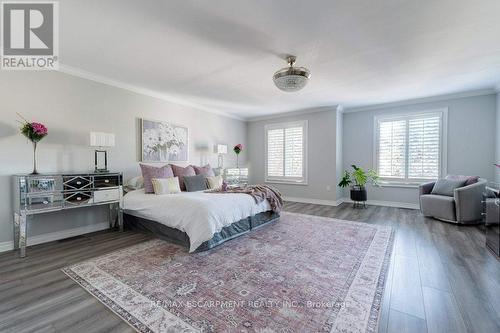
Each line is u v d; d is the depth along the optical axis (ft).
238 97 15.55
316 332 4.74
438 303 5.69
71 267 7.67
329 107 18.40
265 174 22.22
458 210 12.27
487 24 7.09
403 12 6.55
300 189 20.21
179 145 16.20
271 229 11.84
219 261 8.11
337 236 10.73
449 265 7.73
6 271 7.40
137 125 13.70
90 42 8.30
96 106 11.84
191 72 11.09
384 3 6.17
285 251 8.98
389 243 9.79
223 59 9.64
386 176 17.72
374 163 18.21
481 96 14.39
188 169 14.71
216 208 9.30
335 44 8.39
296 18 6.84
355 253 8.78
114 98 12.58
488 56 9.37
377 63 10.07
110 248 9.37
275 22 7.06
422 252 8.82
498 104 13.58
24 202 8.67
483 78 12.00
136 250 9.13
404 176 17.04
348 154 19.42
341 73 11.23
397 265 7.76
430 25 7.18
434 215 13.46
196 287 6.46
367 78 11.93
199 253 8.81
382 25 7.20
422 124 16.26
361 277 6.98
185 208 9.37
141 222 11.44
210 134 18.97
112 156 12.51
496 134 13.87
